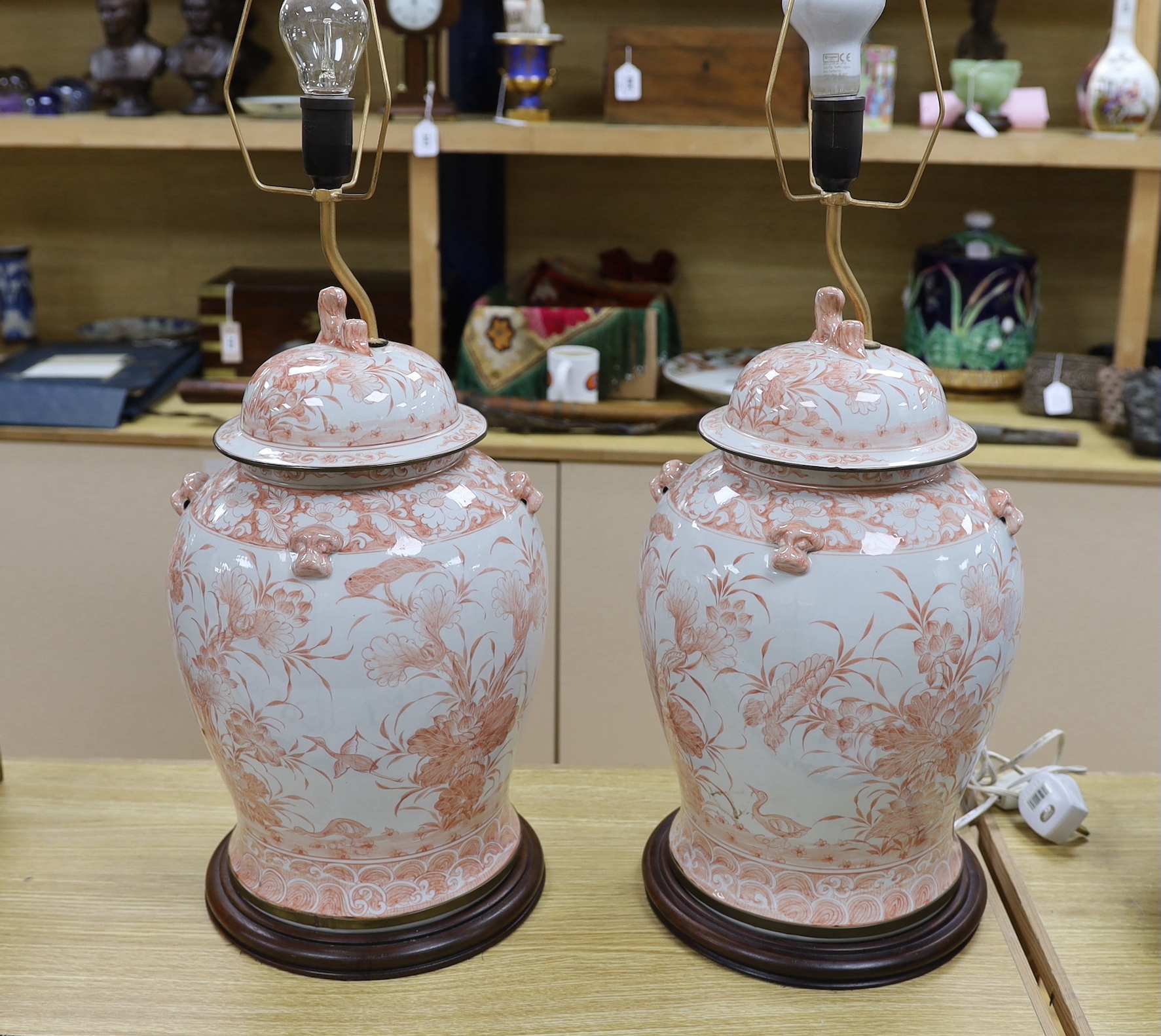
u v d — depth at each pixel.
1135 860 0.87
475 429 0.74
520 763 1.90
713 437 0.72
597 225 2.14
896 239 2.12
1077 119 2.04
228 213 2.17
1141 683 1.79
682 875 0.80
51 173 2.16
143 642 1.88
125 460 1.80
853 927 0.75
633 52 1.76
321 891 0.76
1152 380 1.73
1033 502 1.73
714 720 0.71
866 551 0.67
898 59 2.02
